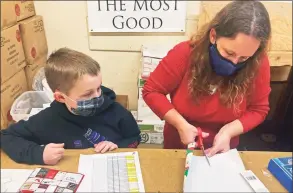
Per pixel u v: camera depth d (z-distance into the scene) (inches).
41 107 57.0
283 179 29.5
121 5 71.2
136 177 30.1
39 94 59.1
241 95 36.7
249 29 28.4
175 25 73.6
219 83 36.2
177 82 38.2
